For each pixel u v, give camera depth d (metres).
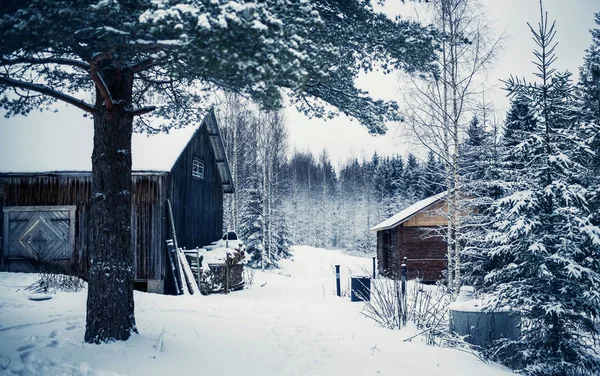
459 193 13.58
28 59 4.69
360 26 5.89
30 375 4.39
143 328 6.63
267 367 5.35
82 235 13.03
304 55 3.88
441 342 7.31
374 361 5.76
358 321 8.66
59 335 5.86
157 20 3.35
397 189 55.72
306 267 33.69
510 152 7.42
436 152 13.49
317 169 76.19
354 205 63.47
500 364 6.57
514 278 7.04
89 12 3.79
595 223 6.76
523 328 7.12
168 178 13.56
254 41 3.73
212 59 3.83
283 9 4.03
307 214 59.88
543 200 6.59
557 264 6.45
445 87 13.20
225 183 22.02
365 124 6.56
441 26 13.13
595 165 7.96
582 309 6.30
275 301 11.45
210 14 3.54
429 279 19.69
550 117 6.99
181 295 12.22
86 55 4.84
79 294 9.84
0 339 5.55
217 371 5.07
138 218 13.07
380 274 24.66
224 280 14.55
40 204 13.24
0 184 13.37
